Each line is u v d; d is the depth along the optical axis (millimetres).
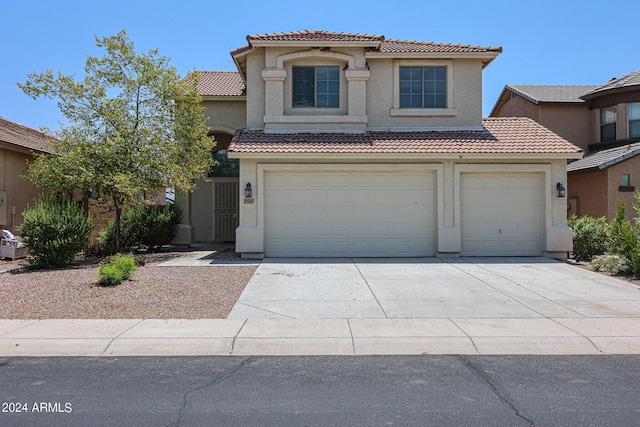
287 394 5305
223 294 9945
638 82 21203
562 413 4789
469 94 16500
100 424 4547
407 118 16438
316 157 14641
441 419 4660
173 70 15547
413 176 15203
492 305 9164
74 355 6629
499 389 5441
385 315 8461
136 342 6973
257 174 14828
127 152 14586
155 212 17688
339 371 6043
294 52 16000
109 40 14969
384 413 4801
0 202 15539
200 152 16000
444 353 6754
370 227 15180
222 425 4535
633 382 5648
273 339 7141
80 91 14547
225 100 19219
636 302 9391
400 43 17578
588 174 19750
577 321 8070
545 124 23281
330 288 10625
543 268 13125
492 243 15320
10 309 8672
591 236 15000
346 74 16047
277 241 15141
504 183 15320
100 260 14945
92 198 18812
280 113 16062
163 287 10445
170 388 5461
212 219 21047
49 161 14250
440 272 12516
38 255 13195
